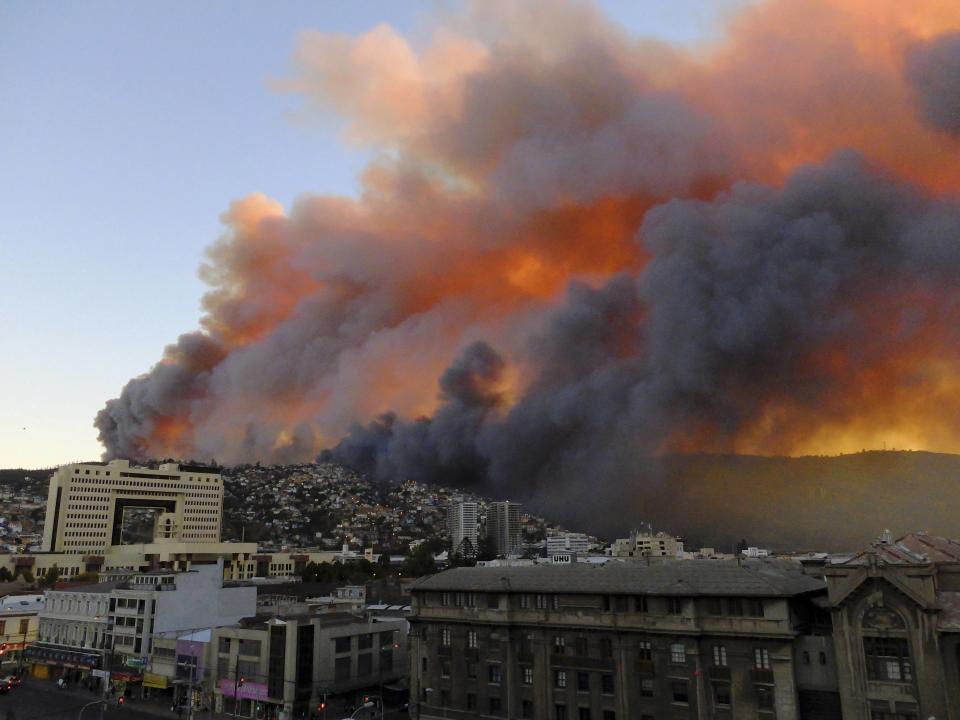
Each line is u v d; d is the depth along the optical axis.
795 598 53.12
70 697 89.62
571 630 61.12
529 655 63.25
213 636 84.31
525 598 64.94
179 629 94.50
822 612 54.97
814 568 69.38
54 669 102.62
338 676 80.94
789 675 50.78
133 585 100.38
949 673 45.19
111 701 81.50
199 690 83.38
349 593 127.38
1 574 169.00
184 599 95.94
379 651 87.62
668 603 56.62
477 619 66.62
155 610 92.88
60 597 107.75
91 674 96.50
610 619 59.19
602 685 59.00
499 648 65.00
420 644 71.25
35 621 114.88
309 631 78.75
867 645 48.12
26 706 83.69
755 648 52.62
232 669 81.44
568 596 62.09
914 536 55.94
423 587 71.31
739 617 53.44
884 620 47.81
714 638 54.41
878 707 46.97
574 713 59.84
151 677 88.81
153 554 191.38
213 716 78.69
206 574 99.56
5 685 92.25
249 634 80.88
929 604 46.00
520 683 63.38
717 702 53.47
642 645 57.41
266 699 76.69
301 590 148.25
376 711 80.50
